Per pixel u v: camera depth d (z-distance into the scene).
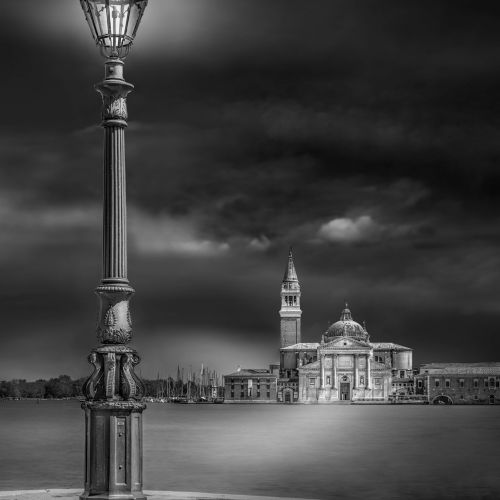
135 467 27.94
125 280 28.62
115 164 28.50
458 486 76.31
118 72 29.02
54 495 33.38
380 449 126.38
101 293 28.33
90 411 27.95
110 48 29.03
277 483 77.19
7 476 83.06
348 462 100.75
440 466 96.31
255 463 99.25
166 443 142.00
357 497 67.88
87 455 28.00
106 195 28.50
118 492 27.56
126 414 27.81
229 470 89.44
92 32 29.27
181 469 90.81
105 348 28.09
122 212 28.53
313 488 73.50
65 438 157.75
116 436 27.69
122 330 28.34
